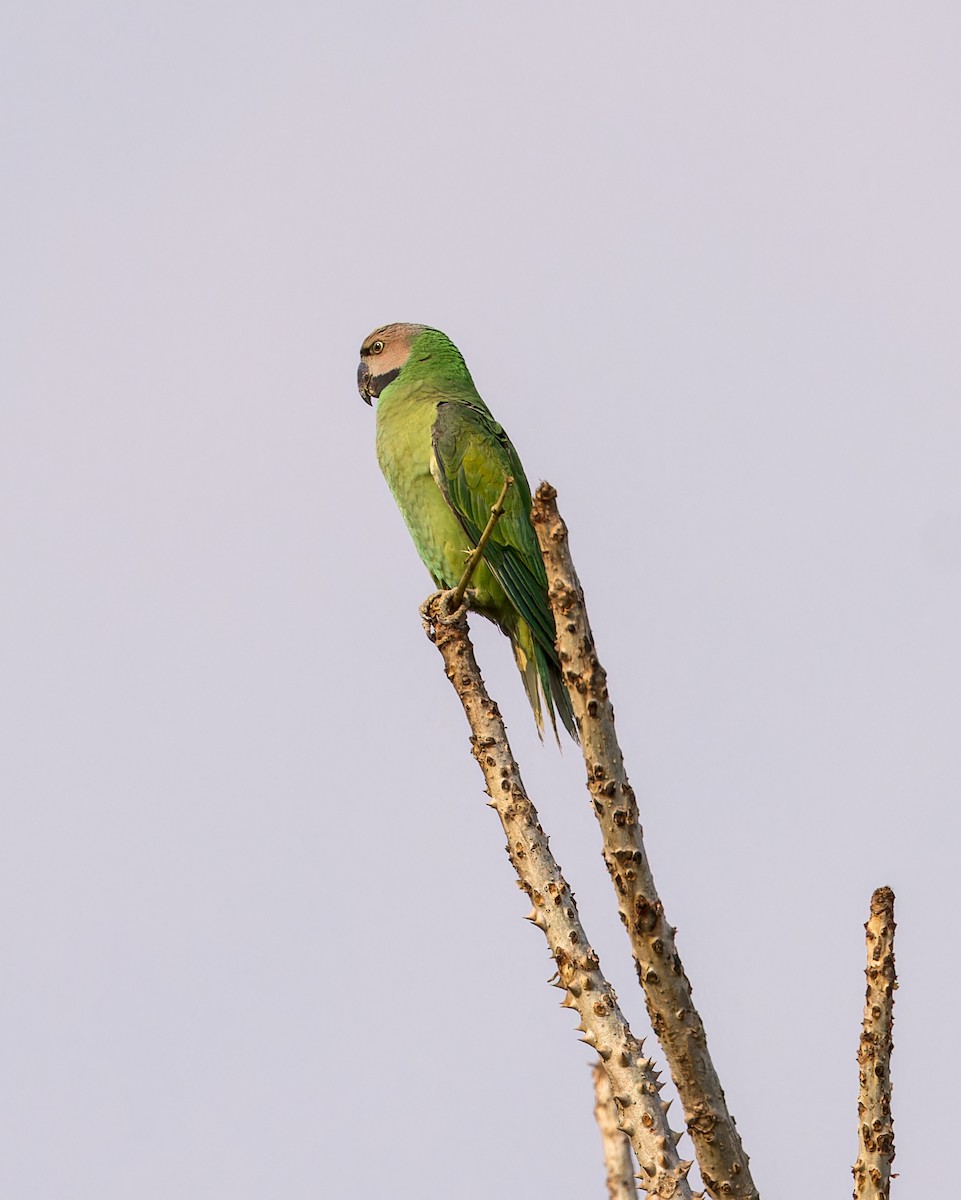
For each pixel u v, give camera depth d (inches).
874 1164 331.0
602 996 387.2
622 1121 368.2
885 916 338.0
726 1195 338.3
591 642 342.6
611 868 340.8
